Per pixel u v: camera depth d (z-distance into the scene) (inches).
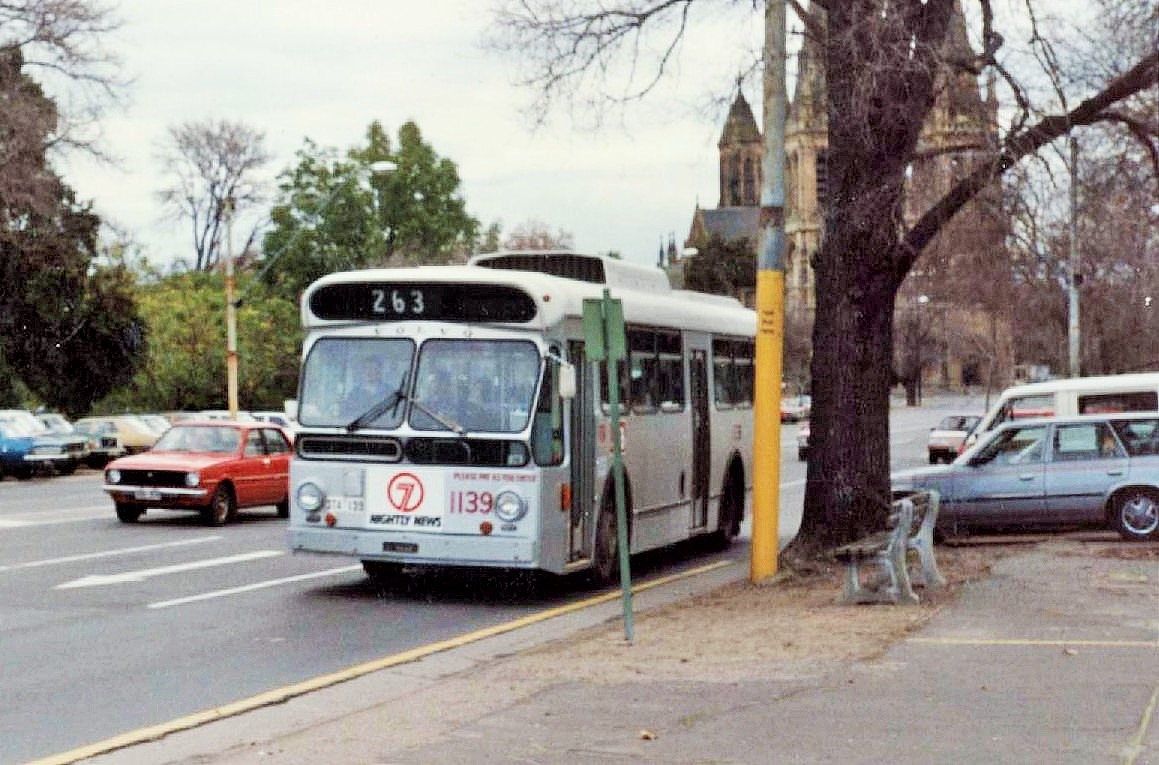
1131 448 842.8
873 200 677.9
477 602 666.2
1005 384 3508.9
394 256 3405.5
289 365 2817.4
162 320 2687.0
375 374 664.4
